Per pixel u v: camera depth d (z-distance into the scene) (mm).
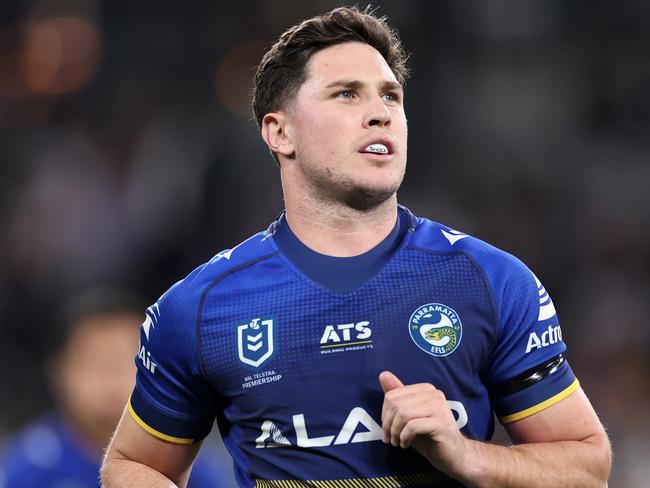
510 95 44625
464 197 41906
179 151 43688
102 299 17172
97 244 42031
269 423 9656
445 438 8836
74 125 46594
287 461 9594
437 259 9828
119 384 16875
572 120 44562
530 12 45062
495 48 44969
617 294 39438
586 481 9352
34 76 48000
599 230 41656
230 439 10172
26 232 42344
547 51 45250
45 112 47375
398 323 9531
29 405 35750
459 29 44781
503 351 9617
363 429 9422
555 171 43094
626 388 31031
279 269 9992
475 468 8977
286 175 10352
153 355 10250
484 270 9727
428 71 44250
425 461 9461
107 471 10703
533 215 41844
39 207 42844
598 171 43219
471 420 9523
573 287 40312
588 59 45250
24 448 17266
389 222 10117
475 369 9539
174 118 45406
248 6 46375
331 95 9914
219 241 41094
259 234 10570
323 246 10000
